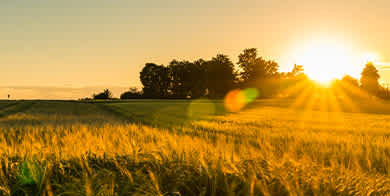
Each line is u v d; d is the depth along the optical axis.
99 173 5.70
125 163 6.40
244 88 135.75
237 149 9.84
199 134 17.48
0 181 5.71
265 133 17.56
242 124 25.66
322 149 10.70
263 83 134.50
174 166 6.07
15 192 5.58
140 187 5.20
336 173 6.08
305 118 35.75
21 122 29.58
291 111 56.22
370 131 20.97
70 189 5.20
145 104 80.25
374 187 5.50
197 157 6.60
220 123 25.95
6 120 32.09
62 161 6.55
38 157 6.74
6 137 13.80
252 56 136.88
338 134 18.22
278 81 137.00
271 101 101.75
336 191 5.23
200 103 89.62
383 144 13.02
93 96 147.50
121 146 8.30
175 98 146.88
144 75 150.00
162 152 7.13
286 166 6.32
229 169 5.93
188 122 27.59
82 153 7.12
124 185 5.38
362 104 82.69
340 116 43.94
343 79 136.12
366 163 8.59
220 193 5.23
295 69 155.88
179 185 5.37
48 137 12.54
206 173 5.51
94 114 44.12
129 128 17.73
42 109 55.91
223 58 139.50
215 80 137.25
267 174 5.70
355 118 38.88
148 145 8.71
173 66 149.62
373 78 128.25
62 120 32.47
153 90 150.00
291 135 16.61
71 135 12.80
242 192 5.09
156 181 5.21
